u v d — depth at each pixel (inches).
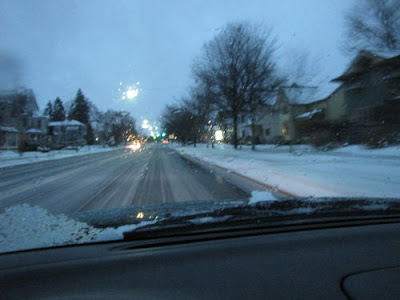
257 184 334.6
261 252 74.6
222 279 63.4
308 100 901.2
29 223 93.1
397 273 66.4
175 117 1531.7
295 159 535.8
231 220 93.2
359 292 59.2
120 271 65.2
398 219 98.0
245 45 821.2
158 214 102.0
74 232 83.1
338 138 738.2
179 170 500.7
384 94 715.4
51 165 689.6
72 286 60.3
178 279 63.1
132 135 2694.4
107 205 243.9
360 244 80.5
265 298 57.4
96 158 899.4
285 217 96.9
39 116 1716.3
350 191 248.1
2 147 1455.5
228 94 867.4
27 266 65.9
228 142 1098.1
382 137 611.5
